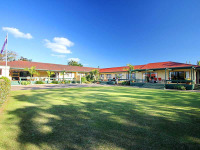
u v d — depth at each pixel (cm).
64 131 281
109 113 424
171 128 302
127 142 234
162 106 535
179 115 407
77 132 276
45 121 344
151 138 250
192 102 629
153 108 498
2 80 532
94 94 915
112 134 267
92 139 245
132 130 288
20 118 368
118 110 464
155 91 1174
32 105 540
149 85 1747
